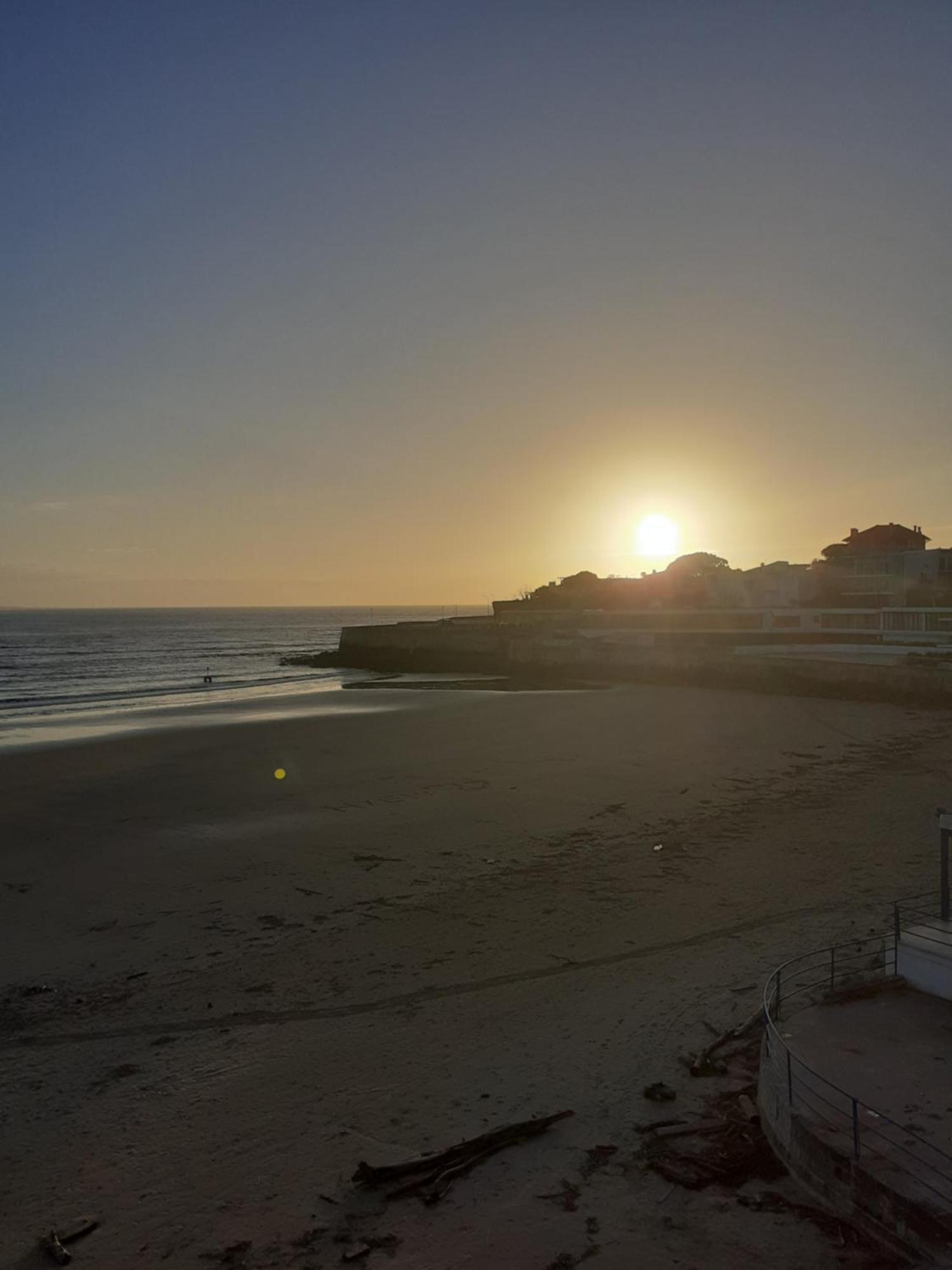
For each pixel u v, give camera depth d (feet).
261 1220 25.49
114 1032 37.58
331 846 64.28
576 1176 26.96
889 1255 22.68
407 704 148.05
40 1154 29.07
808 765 90.94
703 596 285.43
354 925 49.34
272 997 40.68
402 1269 23.21
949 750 97.30
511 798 77.97
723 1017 37.19
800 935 46.26
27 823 71.77
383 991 41.04
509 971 42.96
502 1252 23.77
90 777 89.20
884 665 149.18
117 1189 27.14
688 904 51.62
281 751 101.86
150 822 71.72
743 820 69.82
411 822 70.28
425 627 267.18
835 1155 24.68
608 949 45.42
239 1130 30.12
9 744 111.14
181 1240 24.76
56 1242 24.54
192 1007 39.78
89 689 206.49
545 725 120.37
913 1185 23.09
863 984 35.40
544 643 213.87
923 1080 28.32
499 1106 31.19
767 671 162.30
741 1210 25.00
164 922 50.24
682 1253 23.41
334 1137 29.58
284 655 348.18
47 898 54.44
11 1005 40.32
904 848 61.46
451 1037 36.42
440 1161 27.73
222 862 61.00
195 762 96.12
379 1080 33.22
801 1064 29.40
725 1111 30.25
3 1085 33.40
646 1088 31.65
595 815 71.72
